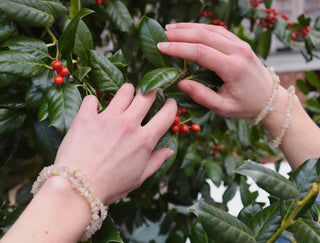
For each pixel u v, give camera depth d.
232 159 0.83
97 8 0.66
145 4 0.80
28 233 0.35
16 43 0.49
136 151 0.41
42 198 0.37
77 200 0.38
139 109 0.42
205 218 0.38
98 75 0.48
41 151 0.53
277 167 0.79
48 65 0.50
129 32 0.68
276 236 0.40
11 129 0.52
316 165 0.42
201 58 0.46
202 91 0.49
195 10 0.74
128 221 0.82
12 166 0.82
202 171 0.82
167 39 0.49
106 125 0.40
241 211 0.46
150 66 0.55
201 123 0.76
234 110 0.50
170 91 0.53
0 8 0.48
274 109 0.51
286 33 0.87
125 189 0.41
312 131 0.51
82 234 0.38
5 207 0.66
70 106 0.46
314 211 0.43
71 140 0.40
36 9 0.50
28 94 0.50
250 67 0.47
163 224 0.82
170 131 0.51
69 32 0.47
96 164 0.39
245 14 0.84
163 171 0.50
